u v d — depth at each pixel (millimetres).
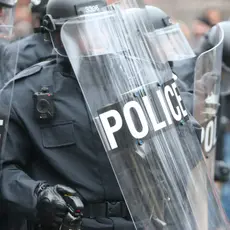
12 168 6645
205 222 6598
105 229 6656
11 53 6758
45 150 6668
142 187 6332
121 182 6293
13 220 6750
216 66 8484
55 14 6832
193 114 8406
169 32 8641
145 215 6305
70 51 6469
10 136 6664
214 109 8531
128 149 6359
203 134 8461
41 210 6238
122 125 6375
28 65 8719
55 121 6695
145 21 6699
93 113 6379
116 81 6453
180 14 16719
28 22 9234
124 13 6652
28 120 6688
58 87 6754
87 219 6652
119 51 6535
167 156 6488
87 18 6551
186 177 6547
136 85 6500
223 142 10625
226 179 10688
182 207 6449
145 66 6590
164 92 6621
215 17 13758
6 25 6789
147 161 6387
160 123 6512
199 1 16625
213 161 8664
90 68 6457
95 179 6691
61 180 6719
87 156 6684
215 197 6758
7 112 6613
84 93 6398
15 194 6477
